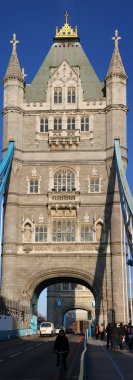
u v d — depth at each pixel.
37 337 71.31
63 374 26.50
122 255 73.50
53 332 75.12
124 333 52.12
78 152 79.31
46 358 37.53
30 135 80.69
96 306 73.25
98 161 78.62
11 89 81.44
